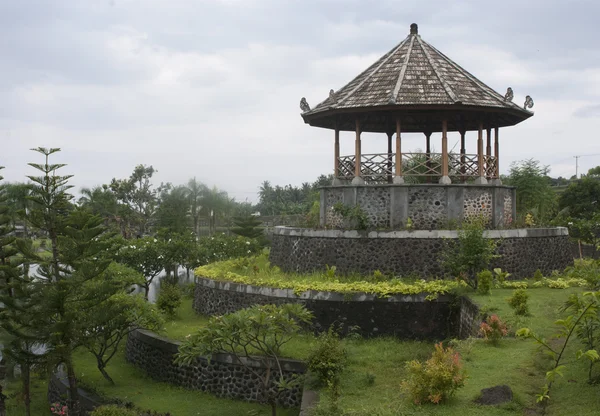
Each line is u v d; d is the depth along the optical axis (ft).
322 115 65.77
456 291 51.80
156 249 99.76
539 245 61.87
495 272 56.29
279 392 42.98
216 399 47.55
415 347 48.96
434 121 73.61
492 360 33.86
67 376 52.60
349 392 35.19
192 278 120.37
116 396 48.75
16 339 50.26
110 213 172.04
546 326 38.96
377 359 44.04
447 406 28.48
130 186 193.88
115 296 56.80
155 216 176.45
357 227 60.34
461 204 61.72
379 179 66.44
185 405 46.24
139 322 54.39
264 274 63.31
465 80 65.16
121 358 61.67
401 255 58.39
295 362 44.68
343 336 52.60
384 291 52.54
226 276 62.80
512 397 28.09
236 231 130.41
